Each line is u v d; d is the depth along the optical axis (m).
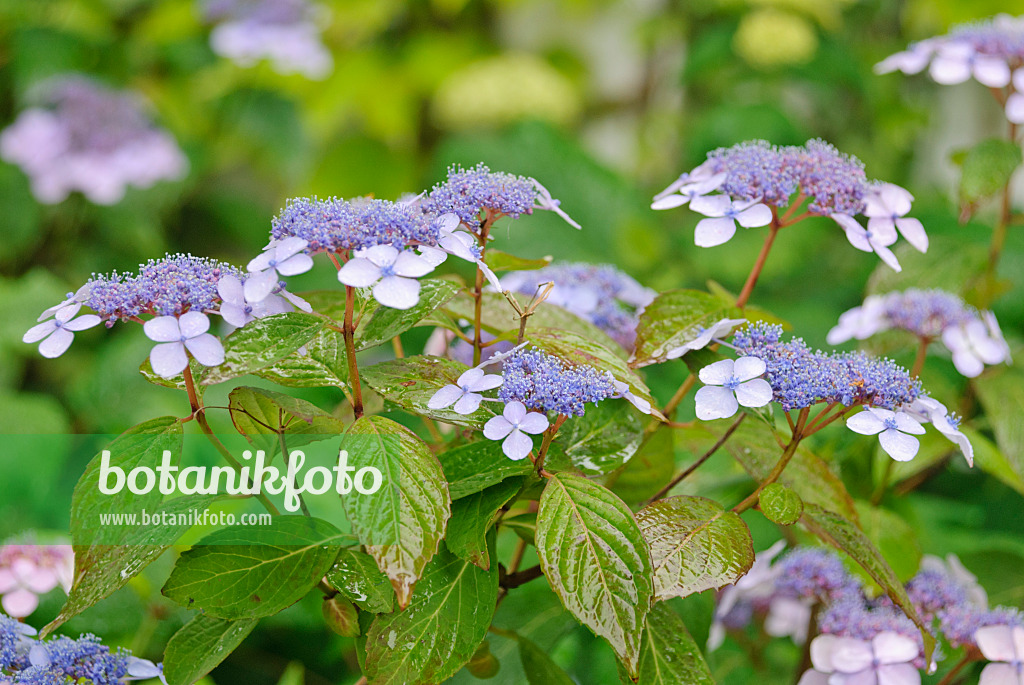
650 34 3.05
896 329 1.23
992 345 1.17
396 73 2.97
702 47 2.76
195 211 2.72
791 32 2.61
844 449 1.21
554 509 0.94
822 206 1.04
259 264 0.93
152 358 0.92
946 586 1.11
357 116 3.24
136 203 2.37
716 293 1.08
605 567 0.93
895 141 2.90
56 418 1.90
